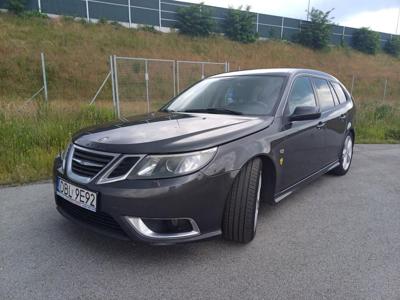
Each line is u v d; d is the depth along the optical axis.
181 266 2.50
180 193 2.30
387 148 7.91
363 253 2.74
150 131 2.65
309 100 3.96
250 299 2.14
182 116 3.24
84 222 2.60
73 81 18.39
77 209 2.62
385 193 4.33
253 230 2.80
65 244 2.79
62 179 2.70
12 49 18.64
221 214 2.55
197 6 29.52
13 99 11.49
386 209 3.76
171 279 2.33
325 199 4.06
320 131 3.99
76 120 6.95
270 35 34.94
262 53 31.41
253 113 3.28
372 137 9.52
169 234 2.39
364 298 2.17
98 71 19.86
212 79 4.17
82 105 8.22
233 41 31.38
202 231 2.46
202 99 3.77
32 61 18.44
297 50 34.31
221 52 28.89
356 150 7.58
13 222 3.20
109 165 2.38
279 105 3.30
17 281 2.28
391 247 2.86
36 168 4.74
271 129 3.03
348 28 39.72
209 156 2.43
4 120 6.41
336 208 3.76
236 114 3.30
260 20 34.22
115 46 23.48
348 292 2.22
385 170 5.59
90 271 2.41
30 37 20.38
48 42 20.52
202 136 2.52
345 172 5.23
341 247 2.84
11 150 5.11
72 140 2.88
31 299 2.10
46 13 24.00
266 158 2.94
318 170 4.17
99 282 2.29
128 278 2.34
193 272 2.42
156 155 2.33
